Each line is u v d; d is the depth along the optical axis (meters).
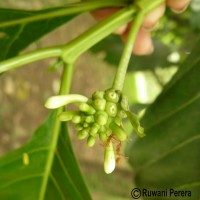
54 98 0.14
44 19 0.19
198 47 0.18
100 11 0.22
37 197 0.18
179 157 0.18
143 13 0.16
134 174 0.18
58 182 0.18
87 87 0.78
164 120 0.18
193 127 0.18
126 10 0.16
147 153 0.18
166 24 0.35
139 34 0.25
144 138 0.18
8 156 0.18
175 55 0.34
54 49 0.16
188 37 0.35
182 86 0.18
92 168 0.62
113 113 0.14
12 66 0.15
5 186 0.18
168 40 0.35
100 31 0.16
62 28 0.75
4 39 0.19
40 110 0.71
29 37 0.19
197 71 0.18
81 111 0.14
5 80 0.68
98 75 0.78
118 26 0.16
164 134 0.18
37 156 0.18
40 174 0.18
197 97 0.18
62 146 0.18
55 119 0.18
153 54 0.33
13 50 0.19
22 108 0.69
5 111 0.67
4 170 0.18
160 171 0.18
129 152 0.19
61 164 0.18
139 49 0.26
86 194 0.18
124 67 0.15
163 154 0.18
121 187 0.62
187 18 0.35
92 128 0.14
